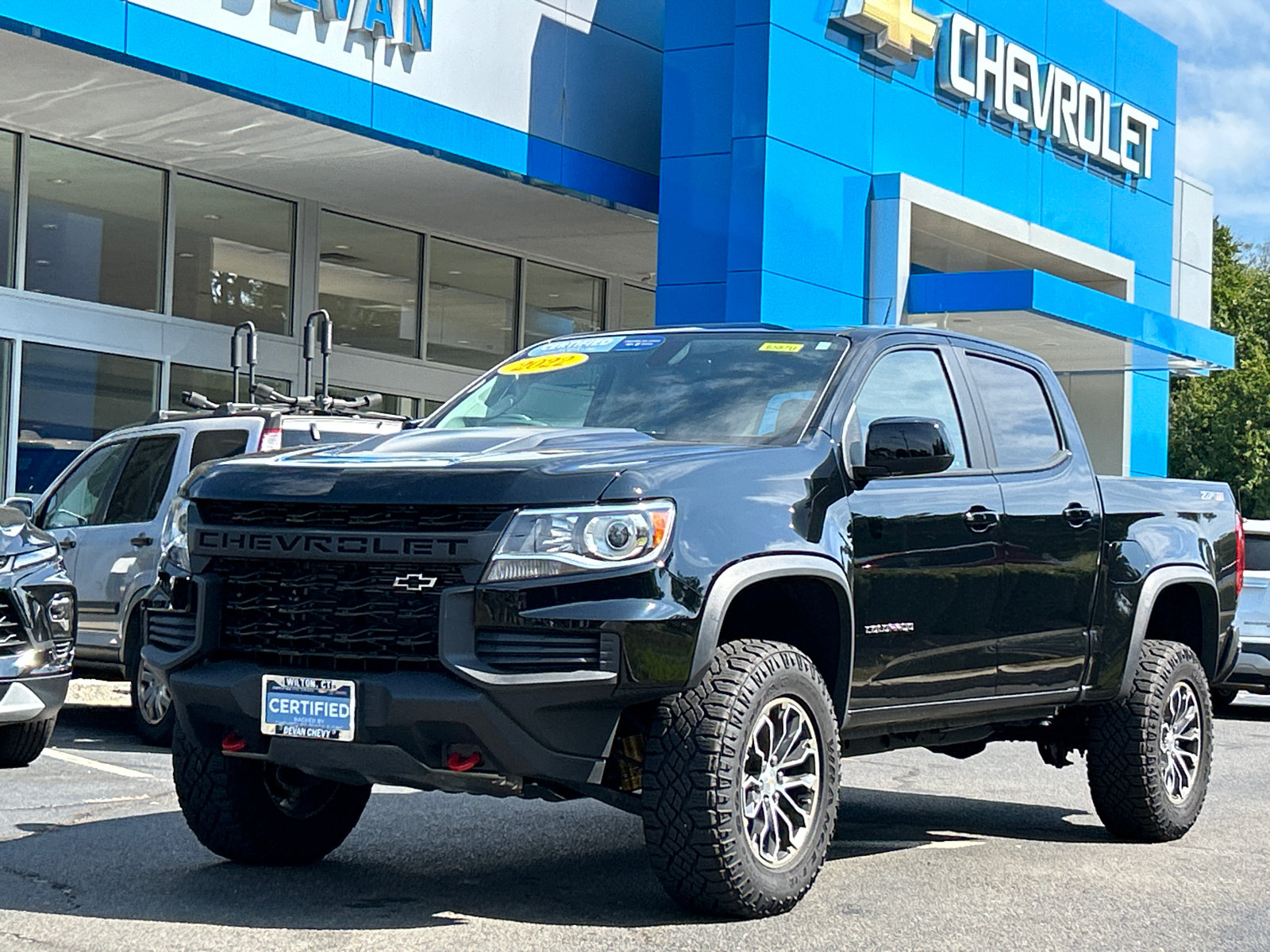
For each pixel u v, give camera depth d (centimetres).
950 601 622
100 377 1795
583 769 507
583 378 651
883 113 2161
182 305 1888
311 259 2044
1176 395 4772
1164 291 2964
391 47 1723
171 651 544
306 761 518
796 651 548
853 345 631
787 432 586
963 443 661
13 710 811
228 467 546
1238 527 827
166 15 1497
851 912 564
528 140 1895
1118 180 2798
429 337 2227
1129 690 734
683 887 521
